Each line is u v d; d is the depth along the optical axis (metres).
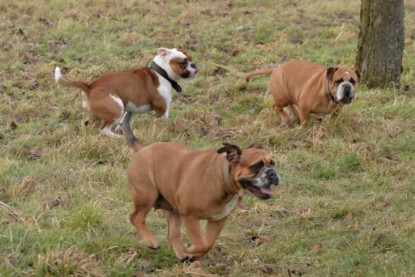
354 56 17.25
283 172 10.93
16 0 21.59
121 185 10.19
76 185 10.08
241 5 22.23
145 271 7.74
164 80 12.79
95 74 15.85
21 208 9.13
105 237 8.32
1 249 7.59
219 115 13.74
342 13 21.14
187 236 8.84
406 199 10.12
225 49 18.16
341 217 9.57
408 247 8.50
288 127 13.04
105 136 12.12
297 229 9.24
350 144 11.91
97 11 20.84
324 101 12.30
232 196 7.33
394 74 15.40
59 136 12.09
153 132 12.32
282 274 7.84
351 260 8.20
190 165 7.47
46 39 18.27
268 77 16.11
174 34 19.05
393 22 15.16
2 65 16.19
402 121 13.47
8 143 11.73
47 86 15.02
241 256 8.27
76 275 7.22
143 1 21.91
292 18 20.30
